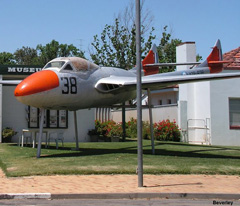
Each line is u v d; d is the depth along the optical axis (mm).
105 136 24922
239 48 29266
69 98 14898
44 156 14383
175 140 25172
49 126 23594
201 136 24891
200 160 13414
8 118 23188
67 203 7844
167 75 20203
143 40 37531
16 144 20734
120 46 37125
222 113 24453
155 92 31859
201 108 25078
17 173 10695
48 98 14250
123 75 17750
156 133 25469
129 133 27594
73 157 13914
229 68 24953
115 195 8398
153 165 12039
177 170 11203
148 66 21484
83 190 8742
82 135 24391
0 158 13789
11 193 8320
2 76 22516
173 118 26141
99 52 37375
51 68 14945
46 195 8297
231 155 15500
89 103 15977
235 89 24812
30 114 23359
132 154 14828
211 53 23250
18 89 13984
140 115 9367
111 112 32906
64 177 10398
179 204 7809
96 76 15953
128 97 18141
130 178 10305
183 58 27516
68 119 24047
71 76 14961
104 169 11258
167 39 39531
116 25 37281
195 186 9312
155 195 8453
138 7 9672
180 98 26094
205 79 14750
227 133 24469
